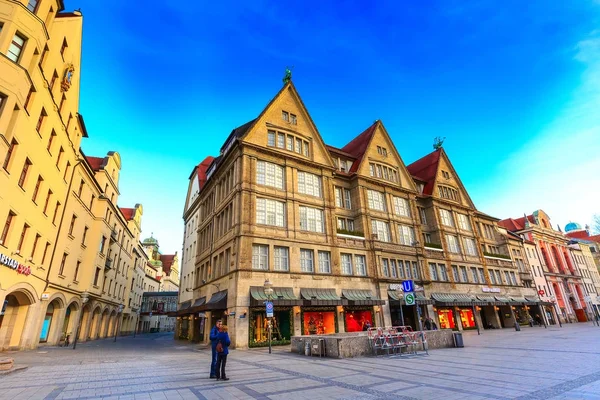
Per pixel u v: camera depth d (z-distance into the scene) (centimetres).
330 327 2750
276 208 2864
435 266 3897
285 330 2542
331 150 3706
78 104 2788
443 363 1297
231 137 3288
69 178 2792
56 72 2264
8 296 2106
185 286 4250
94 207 3600
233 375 1102
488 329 4075
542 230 6347
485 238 5025
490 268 4597
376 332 1714
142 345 2908
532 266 5691
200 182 4412
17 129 1755
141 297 6819
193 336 3412
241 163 2814
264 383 947
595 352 1455
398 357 1527
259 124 3031
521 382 884
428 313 3494
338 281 2909
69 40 2419
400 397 757
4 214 1698
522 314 4794
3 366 1109
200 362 1492
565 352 1509
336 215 3391
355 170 3725
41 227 2253
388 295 3192
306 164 3183
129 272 5544
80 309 3225
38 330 2342
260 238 2633
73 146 2802
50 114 2219
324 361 1455
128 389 869
